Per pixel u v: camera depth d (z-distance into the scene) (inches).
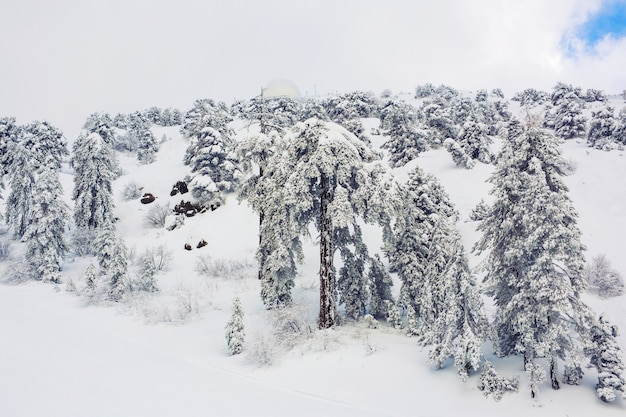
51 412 392.8
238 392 484.4
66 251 1270.9
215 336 716.0
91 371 521.0
